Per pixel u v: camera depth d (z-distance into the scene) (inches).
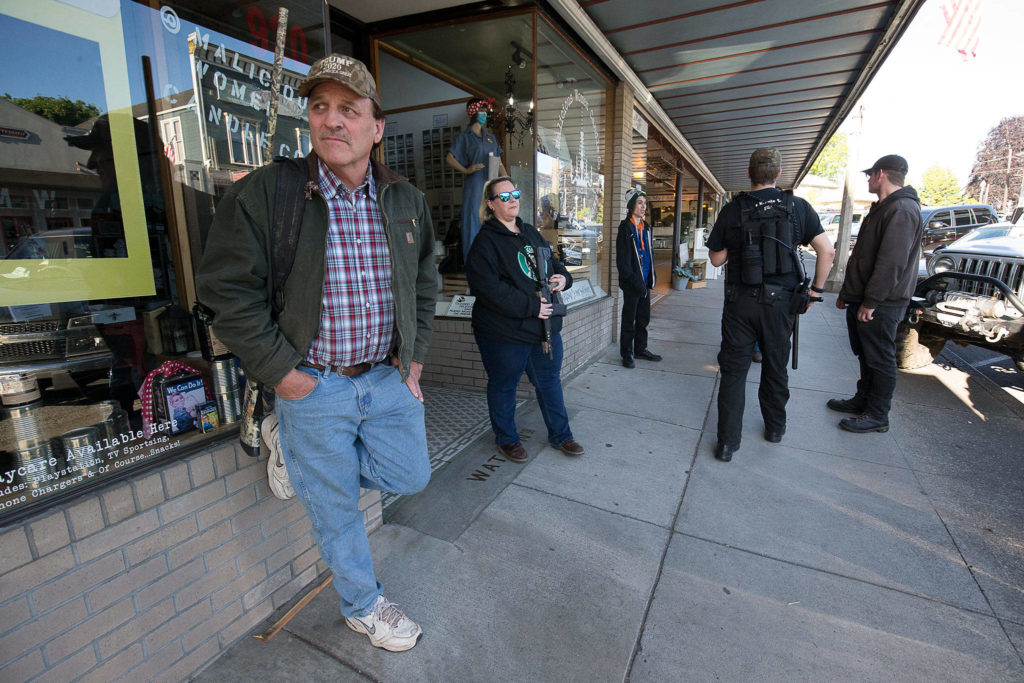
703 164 510.3
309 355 60.6
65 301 58.9
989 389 186.2
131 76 65.1
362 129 56.0
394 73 189.6
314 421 61.6
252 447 65.7
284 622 78.3
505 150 176.9
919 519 105.2
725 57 212.1
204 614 69.6
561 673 70.6
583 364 209.2
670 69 226.5
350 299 60.0
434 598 83.6
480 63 174.1
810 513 107.6
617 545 97.3
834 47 201.2
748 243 122.6
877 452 134.8
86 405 60.3
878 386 144.9
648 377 197.3
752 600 83.8
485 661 72.2
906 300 140.5
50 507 54.6
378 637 72.9
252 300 54.5
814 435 145.6
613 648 74.6
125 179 64.8
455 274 185.6
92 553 57.1
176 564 65.6
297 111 86.3
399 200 64.6
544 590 85.7
